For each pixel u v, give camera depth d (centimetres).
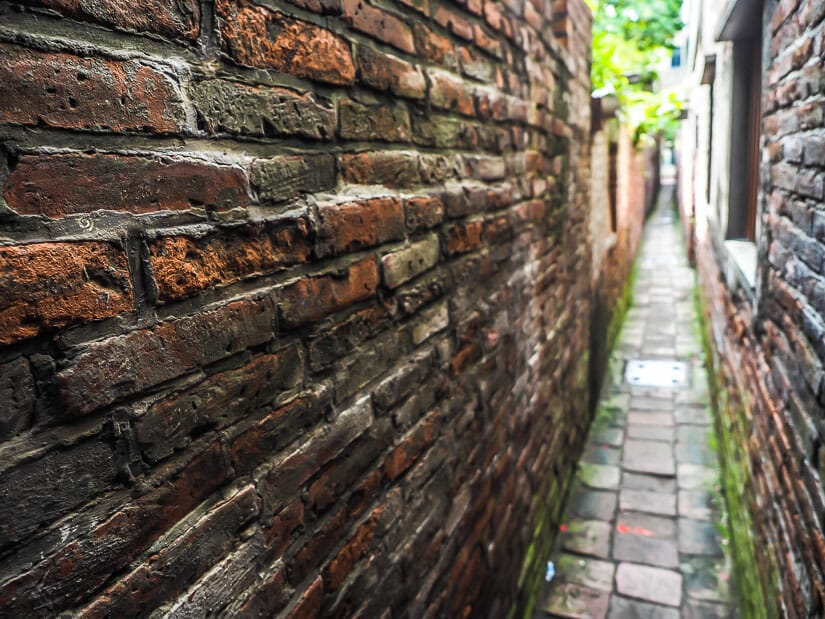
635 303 903
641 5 768
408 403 144
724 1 307
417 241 145
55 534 66
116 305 71
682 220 1287
